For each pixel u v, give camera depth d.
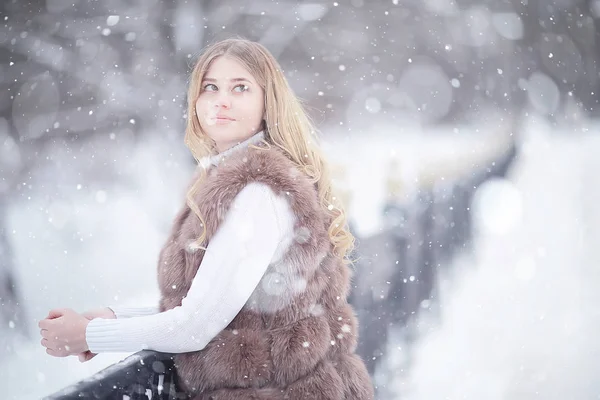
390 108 18.59
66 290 7.05
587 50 20.72
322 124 17.45
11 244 8.76
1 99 14.05
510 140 15.80
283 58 17.91
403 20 19.02
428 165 11.82
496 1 19.73
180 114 13.41
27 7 14.17
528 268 7.05
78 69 13.95
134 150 13.27
